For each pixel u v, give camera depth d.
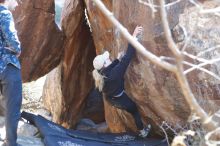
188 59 5.60
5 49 5.76
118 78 6.46
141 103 6.80
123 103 6.83
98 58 6.53
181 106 6.19
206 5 5.42
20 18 9.70
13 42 5.61
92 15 8.76
